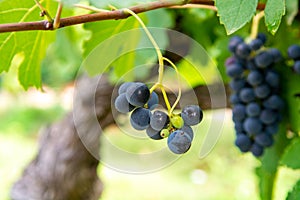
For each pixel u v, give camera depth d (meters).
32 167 1.12
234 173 3.05
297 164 0.78
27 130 4.44
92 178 1.08
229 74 0.82
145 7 0.66
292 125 0.83
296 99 0.82
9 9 0.72
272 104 0.81
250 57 0.81
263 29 0.85
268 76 0.81
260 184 0.86
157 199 3.06
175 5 0.67
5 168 3.69
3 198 3.06
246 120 0.83
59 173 1.06
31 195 1.08
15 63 1.15
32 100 4.59
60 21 0.64
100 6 0.64
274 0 0.60
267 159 0.84
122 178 3.30
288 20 0.80
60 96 2.40
